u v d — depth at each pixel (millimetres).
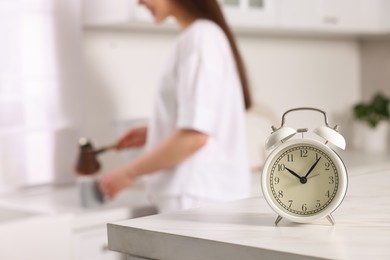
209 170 2297
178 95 2291
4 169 2748
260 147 3455
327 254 799
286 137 1029
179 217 1068
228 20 3012
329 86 4148
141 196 2613
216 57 2264
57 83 2881
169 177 2312
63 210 2373
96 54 3041
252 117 3514
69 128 2922
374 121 4016
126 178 2350
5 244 2051
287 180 1011
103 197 2430
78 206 2447
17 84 2770
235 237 909
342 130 4223
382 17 3811
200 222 1022
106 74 3078
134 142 2621
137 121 2877
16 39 2756
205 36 2260
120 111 3137
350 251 813
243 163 2363
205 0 2342
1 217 2514
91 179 2422
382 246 837
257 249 845
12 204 2535
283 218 1037
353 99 4312
